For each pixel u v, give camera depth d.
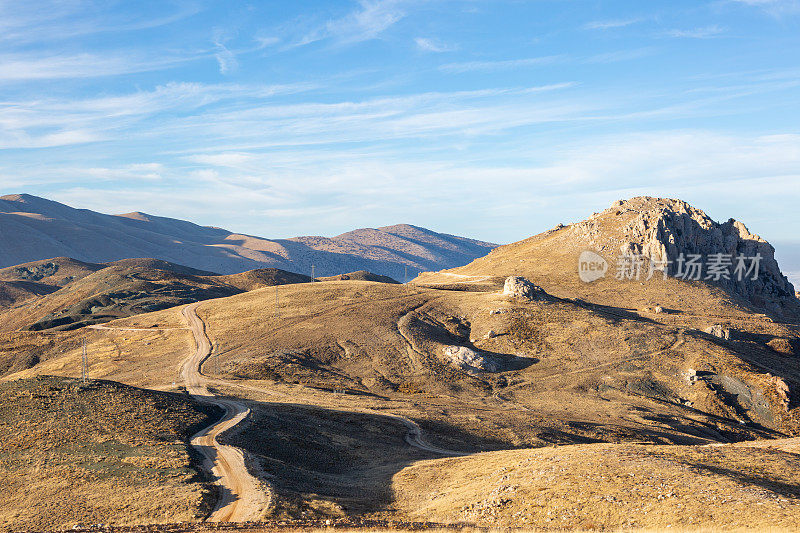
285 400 105.56
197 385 121.38
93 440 63.38
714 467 44.12
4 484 52.19
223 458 59.25
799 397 129.25
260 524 40.16
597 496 39.09
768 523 30.42
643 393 134.62
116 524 42.03
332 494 52.44
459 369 147.75
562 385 138.88
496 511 41.12
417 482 56.56
